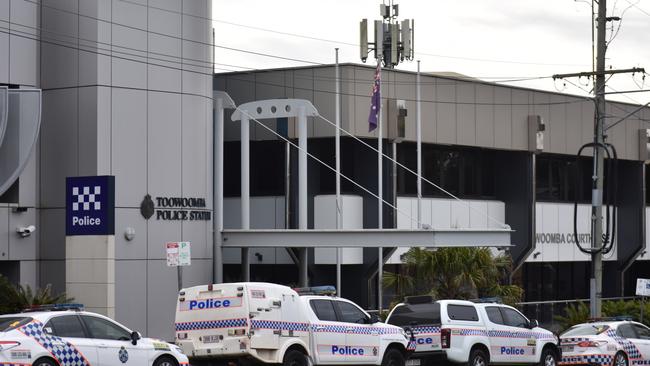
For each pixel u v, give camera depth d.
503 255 80.12
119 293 61.09
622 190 103.06
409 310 51.22
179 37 65.19
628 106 100.00
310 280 80.81
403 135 78.94
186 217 65.00
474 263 69.25
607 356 54.84
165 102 64.25
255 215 82.62
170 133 64.38
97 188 56.72
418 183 76.25
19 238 61.16
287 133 79.00
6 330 37.03
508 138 87.62
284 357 43.66
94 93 61.16
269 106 70.12
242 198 70.00
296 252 79.12
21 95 55.75
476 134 84.94
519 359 53.22
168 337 63.50
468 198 88.25
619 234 103.12
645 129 101.31
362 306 80.19
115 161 61.66
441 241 66.62
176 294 64.19
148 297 62.56
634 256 102.06
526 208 89.88
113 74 61.91
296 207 79.56
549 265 97.69
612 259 102.56
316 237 66.50
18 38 61.00
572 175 98.50
